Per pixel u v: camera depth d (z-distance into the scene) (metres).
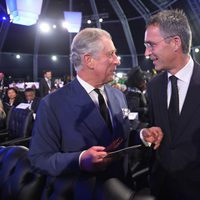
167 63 0.99
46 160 0.92
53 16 12.72
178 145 1.00
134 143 1.14
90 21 12.88
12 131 3.66
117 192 0.85
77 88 1.02
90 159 0.82
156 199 0.82
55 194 1.02
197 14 9.93
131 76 2.96
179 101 1.02
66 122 0.97
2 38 12.85
